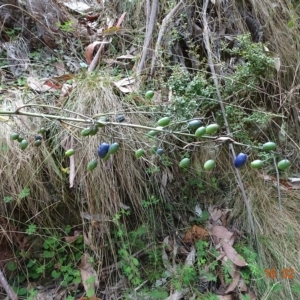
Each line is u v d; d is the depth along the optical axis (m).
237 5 2.10
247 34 1.80
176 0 2.08
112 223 1.54
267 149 0.78
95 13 2.33
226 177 1.73
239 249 1.54
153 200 1.56
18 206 1.50
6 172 1.49
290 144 1.92
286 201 1.70
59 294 1.43
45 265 1.50
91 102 1.65
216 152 1.71
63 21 2.17
